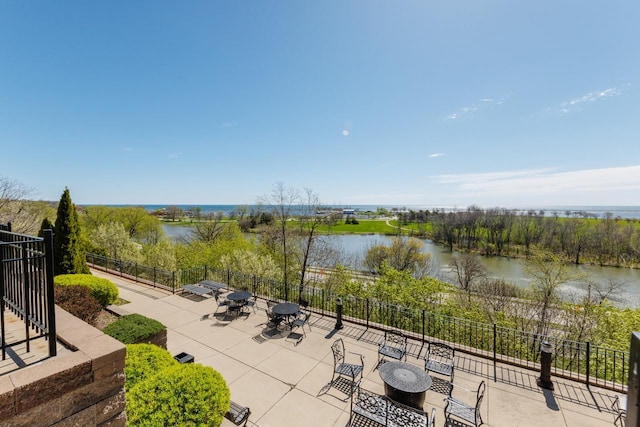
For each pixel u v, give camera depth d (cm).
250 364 616
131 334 582
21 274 302
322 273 2153
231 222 3025
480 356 648
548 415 475
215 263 1938
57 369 227
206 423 338
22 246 256
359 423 453
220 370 594
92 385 246
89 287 743
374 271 2661
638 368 121
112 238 2083
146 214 3391
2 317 245
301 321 763
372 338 741
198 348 680
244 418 432
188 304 964
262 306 966
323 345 701
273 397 514
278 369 599
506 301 1552
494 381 564
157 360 430
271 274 1722
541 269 1534
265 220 3144
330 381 561
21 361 247
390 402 439
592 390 535
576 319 1230
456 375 584
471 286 2125
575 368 848
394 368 499
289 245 2167
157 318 846
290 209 2047
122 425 265
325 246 2397
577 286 2083
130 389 352
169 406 331
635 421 121
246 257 1695
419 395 461
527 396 520
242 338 732
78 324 304
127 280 1245
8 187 1806
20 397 208
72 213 1070
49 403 222
